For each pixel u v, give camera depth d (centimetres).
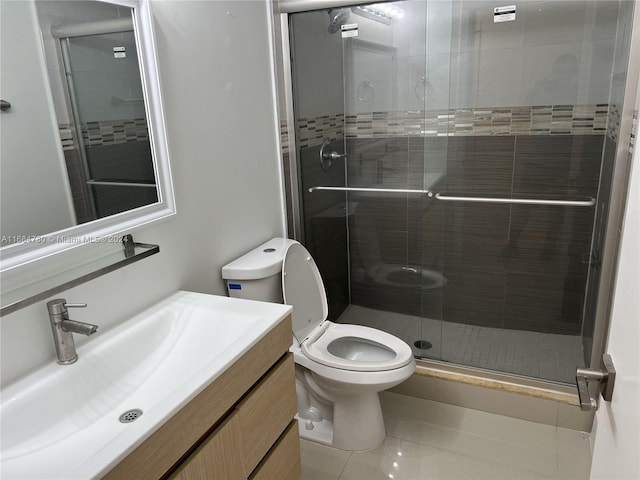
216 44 184
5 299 107
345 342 221
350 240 285
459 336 261
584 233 235
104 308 140
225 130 192
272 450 151
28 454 101
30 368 119
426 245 267
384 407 235
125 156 144
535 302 253
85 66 130
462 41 233
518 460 198
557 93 224
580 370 83
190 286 177
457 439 211
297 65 236
